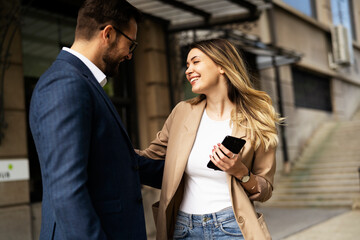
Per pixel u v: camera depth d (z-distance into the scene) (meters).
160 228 1.99
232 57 2.05
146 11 6.38
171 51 7.10
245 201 1.89
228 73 2.03
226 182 1.97
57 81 1.40
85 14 1.57
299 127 12.01
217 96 2.09
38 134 1.40
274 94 10.93
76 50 1.58
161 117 6.67
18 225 4.56
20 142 4.67
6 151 4.54
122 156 1.56
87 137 1.38
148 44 6.71
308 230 6.08
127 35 1.63
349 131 12.33
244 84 2.03
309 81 13.56
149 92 6.67
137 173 1.66
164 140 2.23
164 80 6.84
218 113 2.10
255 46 8.46
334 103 14.82
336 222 6.59
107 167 1.50
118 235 1.49
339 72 15.22
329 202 8.49
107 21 1.56
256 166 2.05
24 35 5.06
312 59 13.39
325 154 11.21
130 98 6.53
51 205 1.37
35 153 5.04
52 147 1.31
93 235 1.30
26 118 4.97
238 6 6.34
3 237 4.41
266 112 2.05
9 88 4.63
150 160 2.17
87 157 1.37
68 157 1.31
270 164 2.04
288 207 8.84
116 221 1.49
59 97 1.36
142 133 6.57
